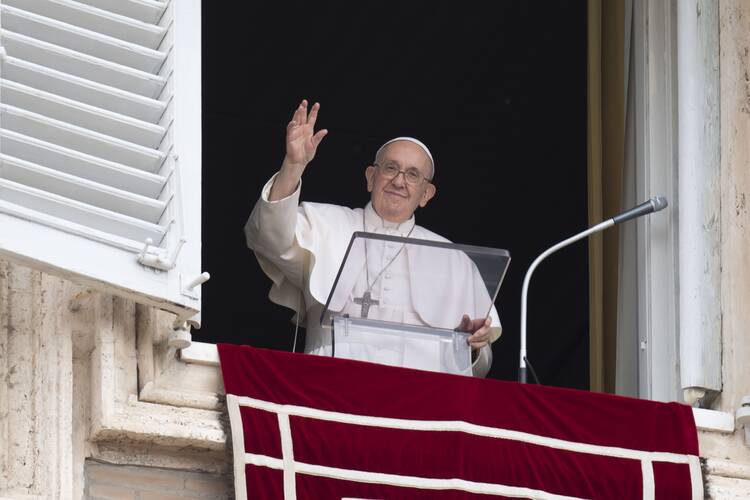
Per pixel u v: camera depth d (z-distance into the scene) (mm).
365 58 38844
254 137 38562
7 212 24547
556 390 26875
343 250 29672
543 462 26344
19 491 24328
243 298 38000
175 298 25219
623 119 32219
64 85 25672
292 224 29141
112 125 25766
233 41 38562
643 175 30891
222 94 38531
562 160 38406
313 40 38688
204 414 25703
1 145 25000
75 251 24766
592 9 33156
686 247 29406
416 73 38938
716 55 30359
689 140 29906
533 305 37688
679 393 29203
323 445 25453
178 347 25828
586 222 38031
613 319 32219
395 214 30516
